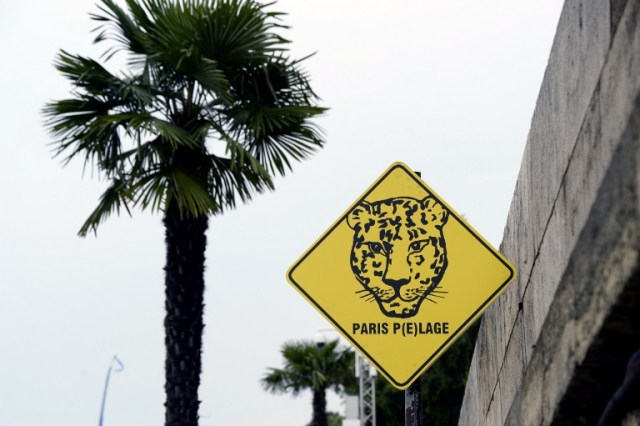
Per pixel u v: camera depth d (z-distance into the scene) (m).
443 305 5.66
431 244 5.73
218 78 13.02
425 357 5.63
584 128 4.22
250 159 13.03
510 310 6.55
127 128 13.31
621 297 3.63
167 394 12.77
